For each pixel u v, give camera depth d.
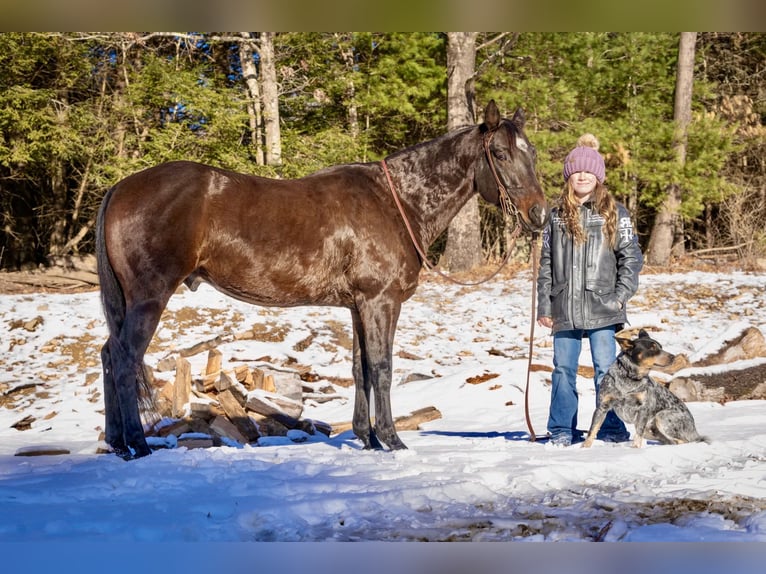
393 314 6.01
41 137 19.70
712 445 5.50
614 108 26.77
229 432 7.36
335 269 5.88
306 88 24.11
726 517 3.80
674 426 5.64
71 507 4.04
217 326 12.77
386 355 5.94
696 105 27.05
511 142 6.12
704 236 26.25
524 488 4.45
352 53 25.17
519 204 6.14
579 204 6.34
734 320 14.43
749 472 4.73
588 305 6.21
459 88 21.47
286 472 4.88
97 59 21.69
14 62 19.56
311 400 10.12
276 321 13.07
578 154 6.29
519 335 13.70
